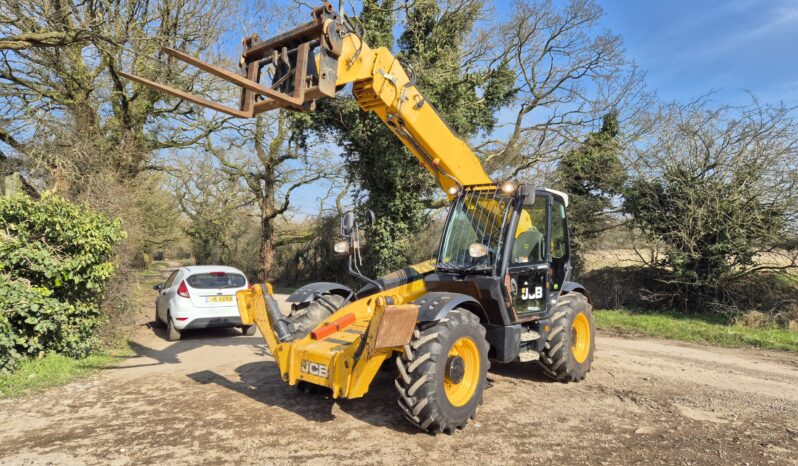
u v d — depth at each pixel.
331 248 24.94
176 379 6.44
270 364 7.33
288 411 5.17
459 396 4.70
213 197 28.67
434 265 6.09
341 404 5.40
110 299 8.62
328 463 3.90
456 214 5.92
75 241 6.97
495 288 5.13
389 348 4.45
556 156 17.50
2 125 12.01
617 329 11.36
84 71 13.54
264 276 26.45
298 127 18.42
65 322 7.04
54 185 11.53
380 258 17.64
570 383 6.32
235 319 9.59
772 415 5.15
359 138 16.66
